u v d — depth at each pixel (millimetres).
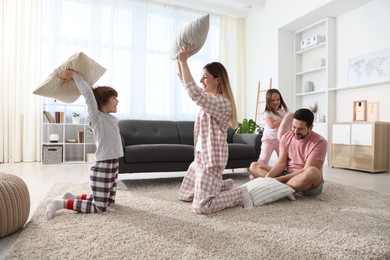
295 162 2248
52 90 1706
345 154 4047
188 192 1975
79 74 1688
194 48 1679
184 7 5707
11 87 4594
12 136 4582
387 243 1200
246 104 6262
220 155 1758
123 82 5203
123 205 1840
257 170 2432
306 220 1520
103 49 5102
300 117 2074
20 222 1361
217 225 1422
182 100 5656
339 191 2336
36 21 4742
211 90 1878
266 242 1194
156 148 2729
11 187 1336
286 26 5207
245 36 6285
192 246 1143
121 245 1149
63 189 2332
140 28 5352
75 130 5090
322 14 4617
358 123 3857
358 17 4324
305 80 5297
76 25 4934
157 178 3090
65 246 1138
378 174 3568
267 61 5625
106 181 1679
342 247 1148
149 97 5418
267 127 2861
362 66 4234
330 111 4641
